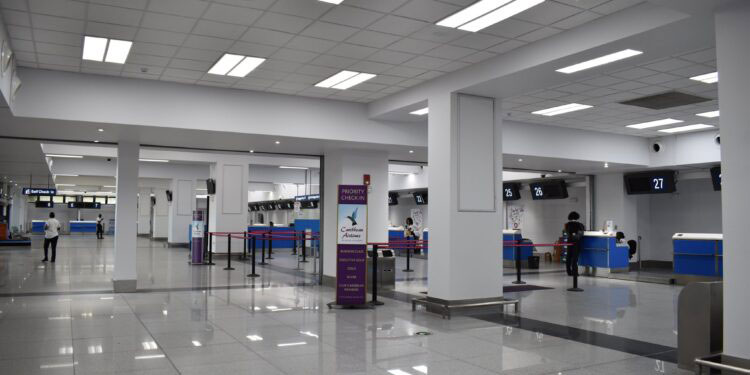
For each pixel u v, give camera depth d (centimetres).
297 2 648
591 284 1362
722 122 551
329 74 965
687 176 1692
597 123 1405
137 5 657
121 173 1166
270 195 3738
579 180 2008
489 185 965
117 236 1151
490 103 980
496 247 962
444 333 754
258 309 941
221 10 674
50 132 1070
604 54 730
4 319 832
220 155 2116
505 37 768
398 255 2342
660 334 754
